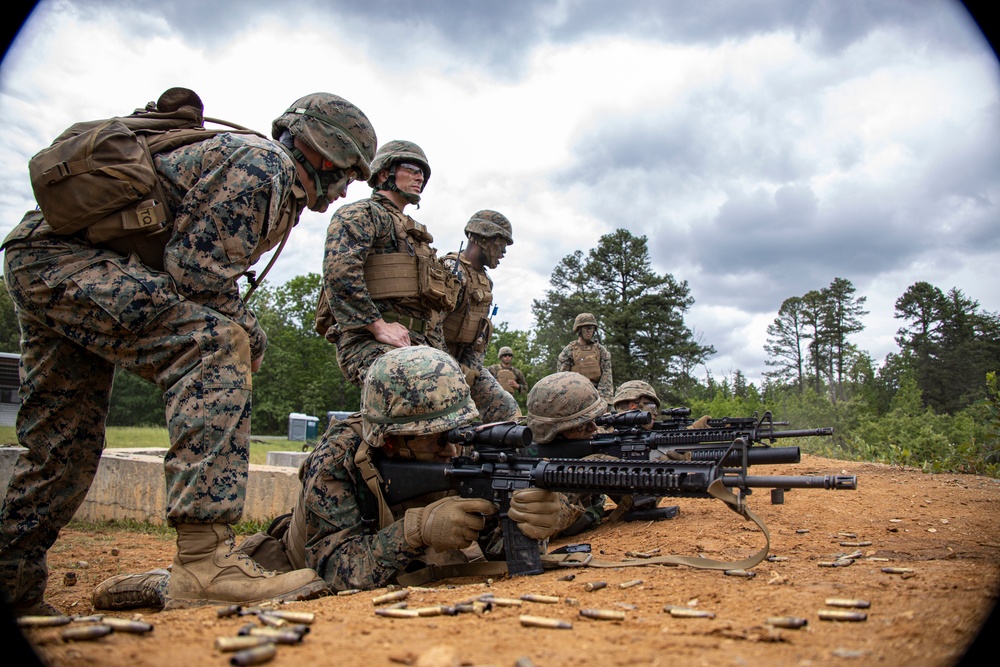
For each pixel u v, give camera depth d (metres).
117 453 11.38
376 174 6.68
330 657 2.23
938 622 2.52
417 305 6.48
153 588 4.09
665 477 3.43
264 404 61.84
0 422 18.47
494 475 3.88
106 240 3.72
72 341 4.00
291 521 4.50
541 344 59.41
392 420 4.01
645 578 3.58
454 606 2.88
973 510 6.05
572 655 2.24
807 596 3.04
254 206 3.86
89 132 3.66
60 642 2.38
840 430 28.31
